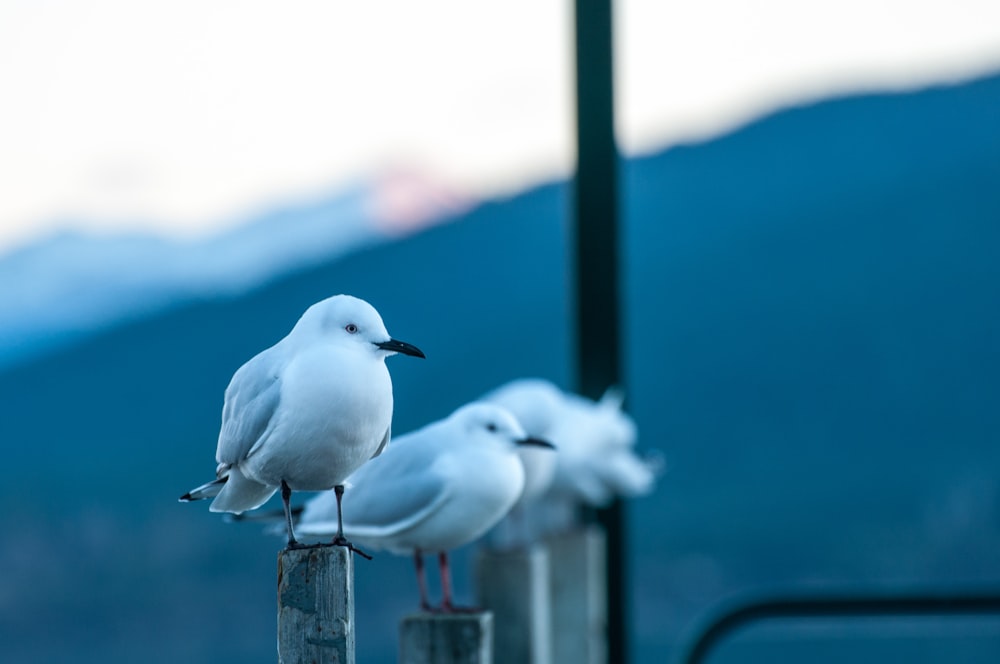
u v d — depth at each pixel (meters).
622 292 8.52
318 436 4.30
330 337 4.37
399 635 5.38
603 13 8.42
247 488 4.65
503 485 5.78
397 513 5.72
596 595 8.41
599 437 8.59
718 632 6.63
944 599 6.41
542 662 6.67
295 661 4.01
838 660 30.38
